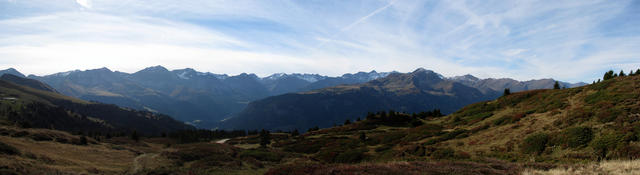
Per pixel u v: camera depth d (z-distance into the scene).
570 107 47.56
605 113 36.59
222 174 37.72
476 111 77.69
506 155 36.12
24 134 62.16
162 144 118.50
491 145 41.66
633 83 47.56
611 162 25.00
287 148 80.75
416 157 44.59
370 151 55.69
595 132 32.97
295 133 121.00
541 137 36.66
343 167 27.47
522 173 24.25
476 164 29.25
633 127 30.33
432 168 26.95
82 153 52.50
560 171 23.50
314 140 85.94
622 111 35.41
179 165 45.25
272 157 57.62
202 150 57.59
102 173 36.44
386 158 48.34
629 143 28.11
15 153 37.47
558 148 33.31
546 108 52.84
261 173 40.06
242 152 63.38
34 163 34.78
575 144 32.31
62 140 66.44
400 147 53.50
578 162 28.42
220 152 59.25
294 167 28.39
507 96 77.88
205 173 37.91
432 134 59.81
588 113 38.72
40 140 60.97
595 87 54.19
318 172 25.73
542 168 26.75
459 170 26.00
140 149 81.69
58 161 39.44
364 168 26.84
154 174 37.59
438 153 43.56
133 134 116.81
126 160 51.88
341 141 76.88
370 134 82.81
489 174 24.81
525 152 35.53
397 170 25.91
